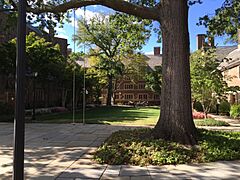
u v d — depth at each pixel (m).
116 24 14.00
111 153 7.25
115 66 45.28
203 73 19.41
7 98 27.69
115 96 64.50
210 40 13.27
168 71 8.59
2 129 14.16
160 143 7.77
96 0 9.62
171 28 8.65
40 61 21.42
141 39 14.05
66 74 29.62
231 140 8.68
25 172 6.25
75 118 22.41
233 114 22.05
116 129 14.02
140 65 51.16
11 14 11.67
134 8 9.35
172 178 5.79
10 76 25.69
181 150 7.41
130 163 6.87
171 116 8.41
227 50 43.38
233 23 11.95
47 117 23.36
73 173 6.16
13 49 20.72
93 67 45.44
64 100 35.50
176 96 8.45
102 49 46.25
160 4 9.16
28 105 29.83
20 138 3.16
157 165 6.74
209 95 19.86
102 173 6.14
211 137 8.78
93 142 10.09
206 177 5.86
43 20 12.20
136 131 10.23
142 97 63.84
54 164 6.94
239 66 26.83
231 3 11.69
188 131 8.31
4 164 7.05
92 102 47.75
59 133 12.58
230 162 7.01
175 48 8.57
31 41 22.19
